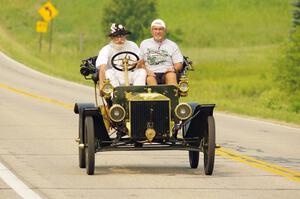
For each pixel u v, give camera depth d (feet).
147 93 128.36
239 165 142.72
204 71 562.66
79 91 351.87
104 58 135.23
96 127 128.98
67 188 112.88
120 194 107.86
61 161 145.07
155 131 126.52
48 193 108.27
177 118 127.95
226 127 223.30
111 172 131.03
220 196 107.14
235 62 631.97
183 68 139.54
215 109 287.07
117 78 134.21
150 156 153.79
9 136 187.21
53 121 226.79
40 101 299.17
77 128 208.23
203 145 128.36
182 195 107.55
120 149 126.41
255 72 556.51
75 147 166.81
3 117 237.04
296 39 407.85
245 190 112.88
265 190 113.09
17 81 399.44
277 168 138.92
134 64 134.21
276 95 399.44
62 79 424.87
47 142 175.42
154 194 108.06
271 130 216.54
